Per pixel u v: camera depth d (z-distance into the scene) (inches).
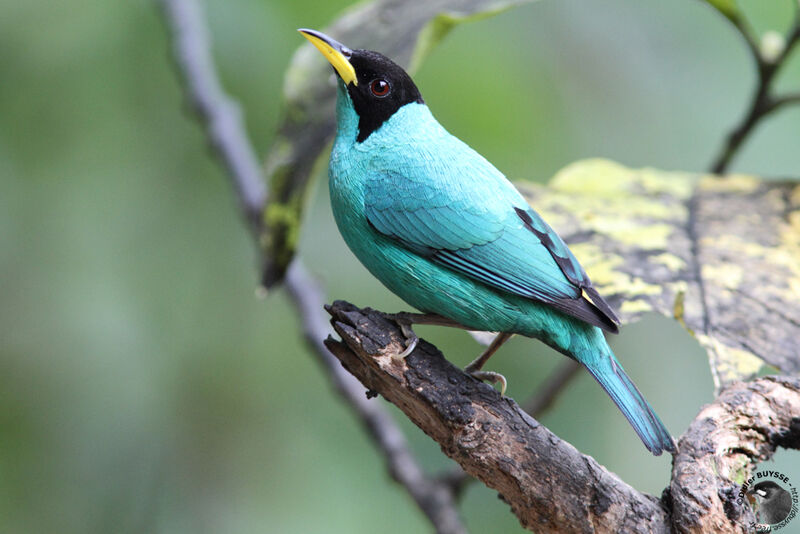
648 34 516.1
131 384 449.1
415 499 366.3
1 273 443.8
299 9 473.7
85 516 433.1
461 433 259.6
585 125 496.1
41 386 440.5
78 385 443.2
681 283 324.8
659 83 511.5
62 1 455.5
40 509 430.6
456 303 313.0
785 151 500.4
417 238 311.9
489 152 470.0
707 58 513.3
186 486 443.5
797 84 495.2
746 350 299.0
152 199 466.3
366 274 475.2
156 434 446.9
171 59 436.1
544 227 313.0
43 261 449.4
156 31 464.1
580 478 255.8
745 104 508.7
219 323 466.3
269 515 441.7
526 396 452.4
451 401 260.2
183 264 466.3
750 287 323.0
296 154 352.8
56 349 443.5
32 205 450.0
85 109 458.0
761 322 309.4
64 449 438.0
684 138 506.0
